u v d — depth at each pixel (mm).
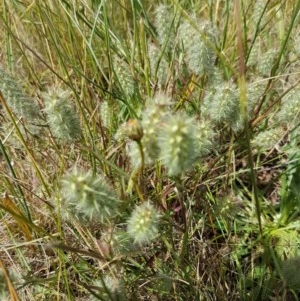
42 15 261
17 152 277
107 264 163
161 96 145
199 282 202
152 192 228
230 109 188
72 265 194
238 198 244
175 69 266
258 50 260
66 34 296
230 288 220
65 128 174
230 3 336
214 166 244
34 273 208
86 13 306
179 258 192
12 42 332
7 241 234
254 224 247
